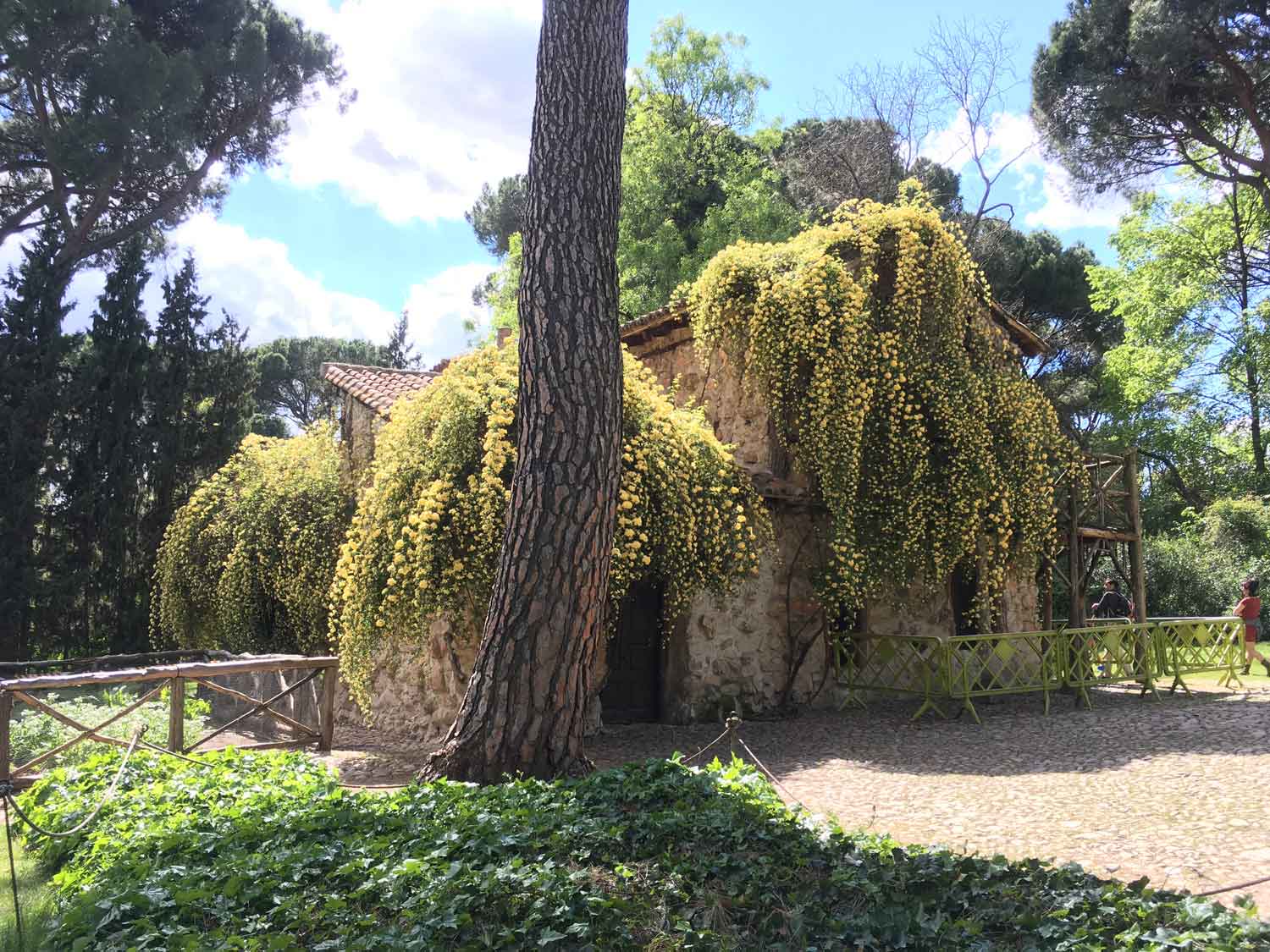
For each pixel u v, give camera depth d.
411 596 8.45
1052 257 28.17
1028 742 8.83
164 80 17.42
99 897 4.05
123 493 17.22
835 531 11.00
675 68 26.86
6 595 15.48
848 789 7.05
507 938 3.50
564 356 6.07
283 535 12.66
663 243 24.11
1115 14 19.56
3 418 15.98
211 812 5.22
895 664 11.08
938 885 4.00
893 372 11.40
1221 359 26.84
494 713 5.89
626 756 8.63
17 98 18.19
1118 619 13.67
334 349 39.19
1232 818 5.73
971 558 12.03
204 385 19.02
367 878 4.10
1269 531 22.00
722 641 10.90
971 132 25.25
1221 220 26.83
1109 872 4.24
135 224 19.64
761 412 12.05
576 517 5.98
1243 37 18.72
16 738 7.73
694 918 3.77
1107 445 27.75
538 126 6.37
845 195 24.42
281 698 9.41
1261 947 3.30
